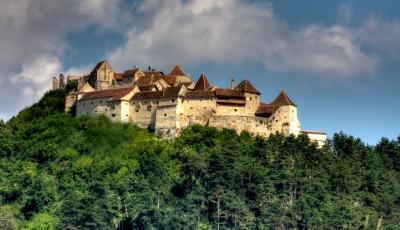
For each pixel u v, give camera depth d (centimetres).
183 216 19625
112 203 19850
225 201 19738
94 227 18725
